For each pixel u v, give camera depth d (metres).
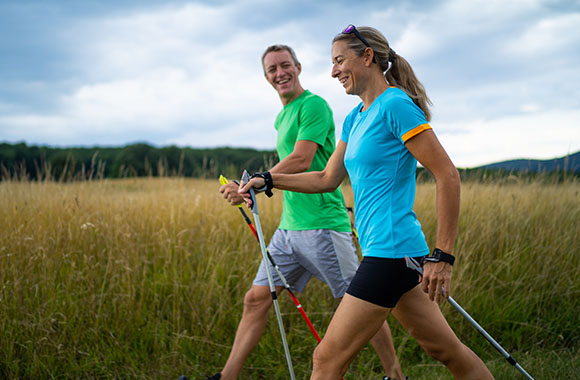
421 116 1.78
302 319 3.57
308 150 2.79
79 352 3.11
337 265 2.77
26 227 4.05
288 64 2.92
